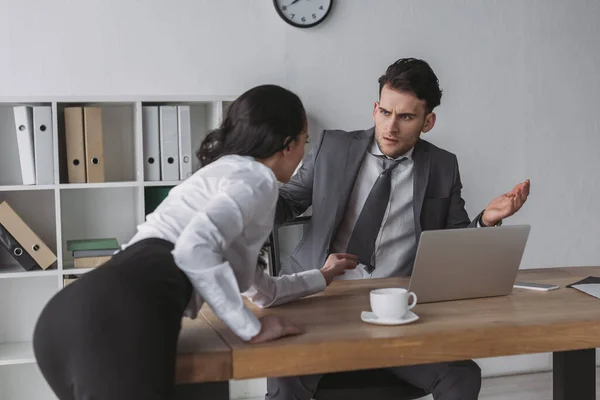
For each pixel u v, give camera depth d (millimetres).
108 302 1342
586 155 4004
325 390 2010
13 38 3340
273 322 1571
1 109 3387
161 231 1573
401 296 1676
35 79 3369
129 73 3463
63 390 1399
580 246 4027
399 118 2617
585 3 3959
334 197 2736
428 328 1616
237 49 3566
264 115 1686
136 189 3436
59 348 1358
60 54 3387
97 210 3521
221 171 1624
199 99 3328
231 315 1492
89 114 3238
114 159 3525
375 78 3705
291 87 3631
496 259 1969
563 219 3994
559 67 3938
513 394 3658
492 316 1740
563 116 3957
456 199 2791
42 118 3189
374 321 1670
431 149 2814
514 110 3885
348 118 3689
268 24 3594
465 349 1586
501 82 3859
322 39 3646
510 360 3988
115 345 1326
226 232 1515
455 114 3812
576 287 2109
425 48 3756
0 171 3400
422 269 1886
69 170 3240
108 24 3432
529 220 3949
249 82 3588
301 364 1486
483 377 3949
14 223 3168
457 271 1932
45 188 3178
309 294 2010
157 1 3477
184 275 1479
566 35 3938
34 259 3197
